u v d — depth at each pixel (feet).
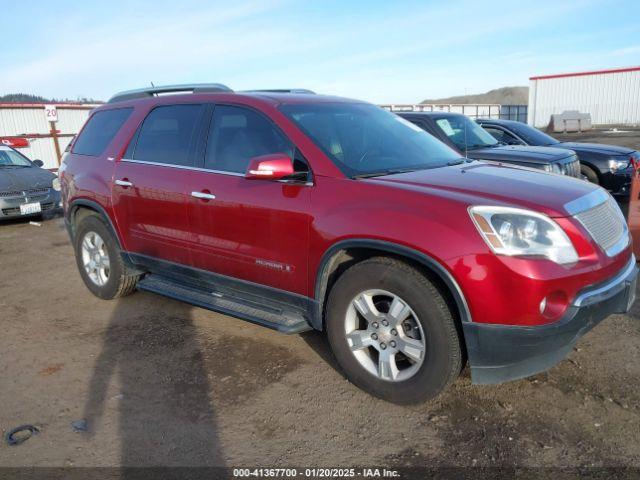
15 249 25.09
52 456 9.04
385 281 9.83
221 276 12.87
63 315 15.72
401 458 8.77
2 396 11.10
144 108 15.14
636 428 9.25
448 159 13.21
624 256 10.23
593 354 11.95
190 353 12.89
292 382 11.34
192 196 12.92
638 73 114.73
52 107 55.06
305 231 10.82
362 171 11.10
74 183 16.49
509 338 8.84
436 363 9.48
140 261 15.05
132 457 8.98
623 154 28.04
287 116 12.00
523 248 8.72
